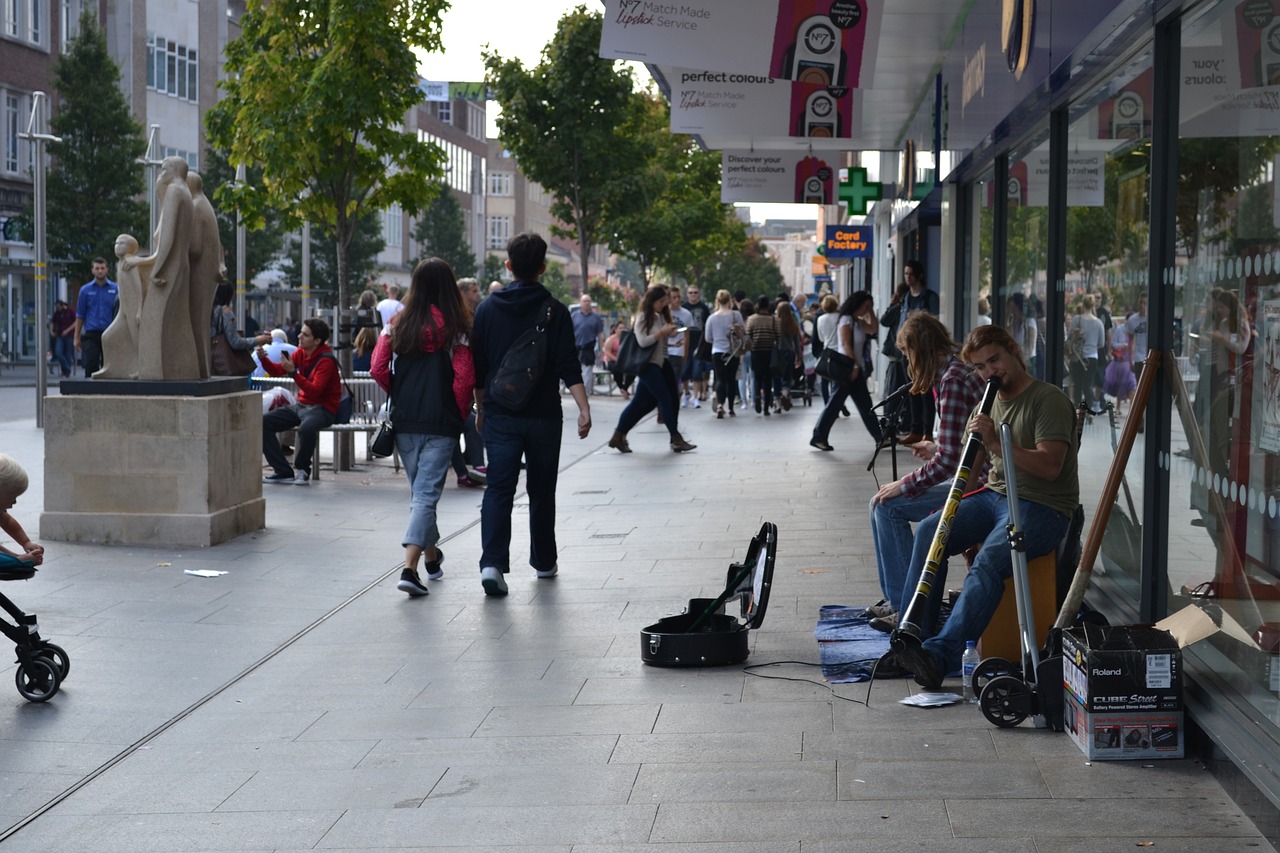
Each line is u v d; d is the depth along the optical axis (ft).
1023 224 32.83
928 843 14.46
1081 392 26.35
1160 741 16.92
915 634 20.12
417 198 57.00
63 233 140.36
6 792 17.07
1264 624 16.21
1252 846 14.10
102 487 34.12
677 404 57.72
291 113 53.83
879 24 33.50
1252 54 16.56
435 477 28.96
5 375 132.87
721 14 33.50
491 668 22.54
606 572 30.89
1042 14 25.54
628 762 17.53
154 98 198.18
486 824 15.52
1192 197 18.92
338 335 54.03
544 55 108.58
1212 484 18.10
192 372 35.12
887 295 92.12
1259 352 16.46
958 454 23.03
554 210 112.47
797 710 19.67
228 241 161.58
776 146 69.41
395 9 53.72
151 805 16.53
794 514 39.14
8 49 161.68
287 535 35.88
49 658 21.07
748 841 14.69
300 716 20.07
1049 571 20.36
